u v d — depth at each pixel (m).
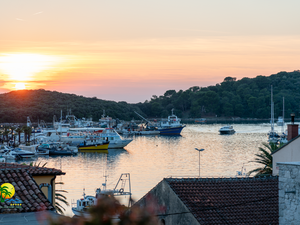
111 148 149.12
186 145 166.12
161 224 24.62
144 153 136.12
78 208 45.78
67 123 192.12
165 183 25.19
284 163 20.08
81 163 109.44
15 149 121.25
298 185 19.31
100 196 9.20
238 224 22.69
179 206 23.81
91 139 146.75
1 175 21.62
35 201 19.75
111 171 95.00
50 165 105.00
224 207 23.97
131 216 8.86
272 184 27.64
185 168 99.62
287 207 19.80
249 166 101.69
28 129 156.12
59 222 9.02
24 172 22.31
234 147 155.25
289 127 41.19
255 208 24.48
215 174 88.94
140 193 67.56
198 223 22.16
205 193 25.14
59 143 143.12
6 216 17.95
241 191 26.20
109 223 8.73
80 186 74.31
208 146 160.38
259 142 176.25
